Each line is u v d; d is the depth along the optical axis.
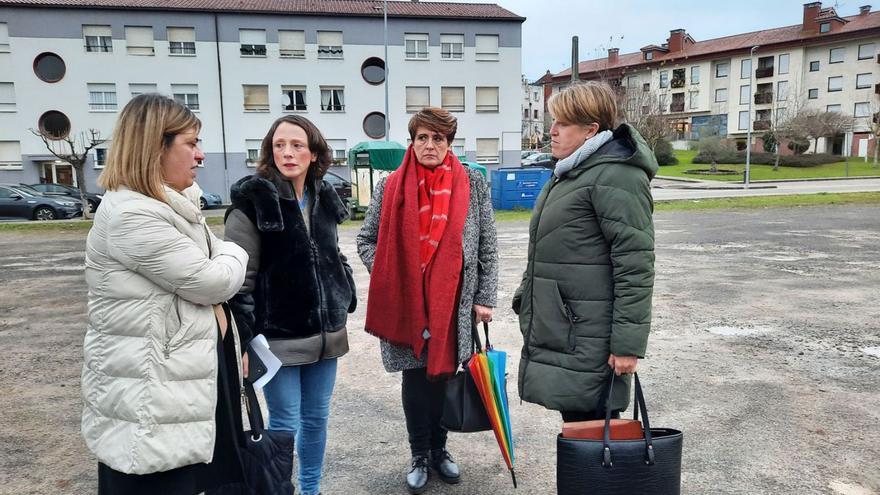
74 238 14.39
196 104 31.20
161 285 1.76
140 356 1.74
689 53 60.94
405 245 2.63
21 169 30.12
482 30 33.22
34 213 21.02
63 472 3.01
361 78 32.50
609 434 2.10
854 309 6.05
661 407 3.69
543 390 2.33
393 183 2.71
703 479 2.84
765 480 2.83
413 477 2.79
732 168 43.16
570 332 2.28
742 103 56.84
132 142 1.75
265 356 2.19
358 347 5.08
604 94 2.29
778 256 9.46
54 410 3.79
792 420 3.47
